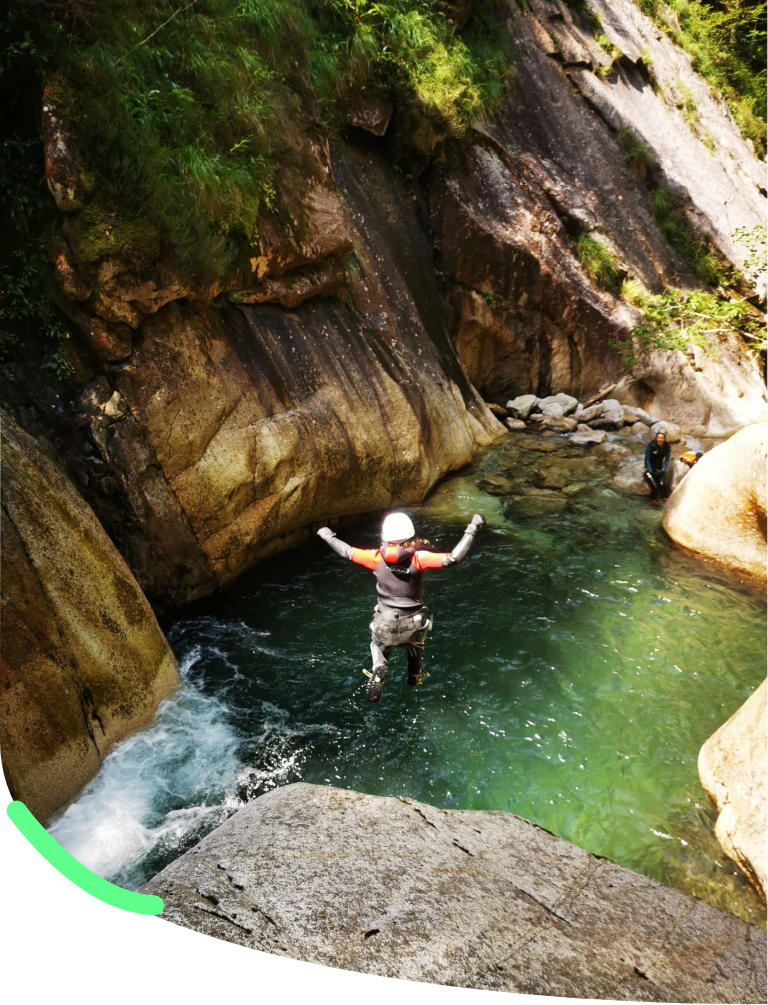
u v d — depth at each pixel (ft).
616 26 57.47
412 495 31.71
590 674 20.88
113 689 17.53
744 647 22.20
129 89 21.15
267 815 11.76
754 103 69.10
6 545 15.64
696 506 28.02
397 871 10.28
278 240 26.27
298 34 28.71
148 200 20.99
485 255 40.63
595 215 46.34
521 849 11.64
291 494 26.11
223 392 24.11
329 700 19.85
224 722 18.86
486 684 20.44
